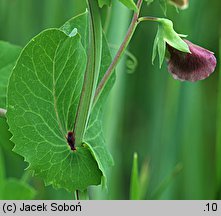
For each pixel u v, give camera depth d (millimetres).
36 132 377
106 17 450
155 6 536
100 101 396
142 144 543
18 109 373
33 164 379
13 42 542
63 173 384
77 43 375
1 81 426
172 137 520
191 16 504
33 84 373
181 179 526
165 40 365
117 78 484
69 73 378
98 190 474
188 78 375
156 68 543
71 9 508
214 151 542
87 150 385
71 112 382
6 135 418
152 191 519
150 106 542
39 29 535
